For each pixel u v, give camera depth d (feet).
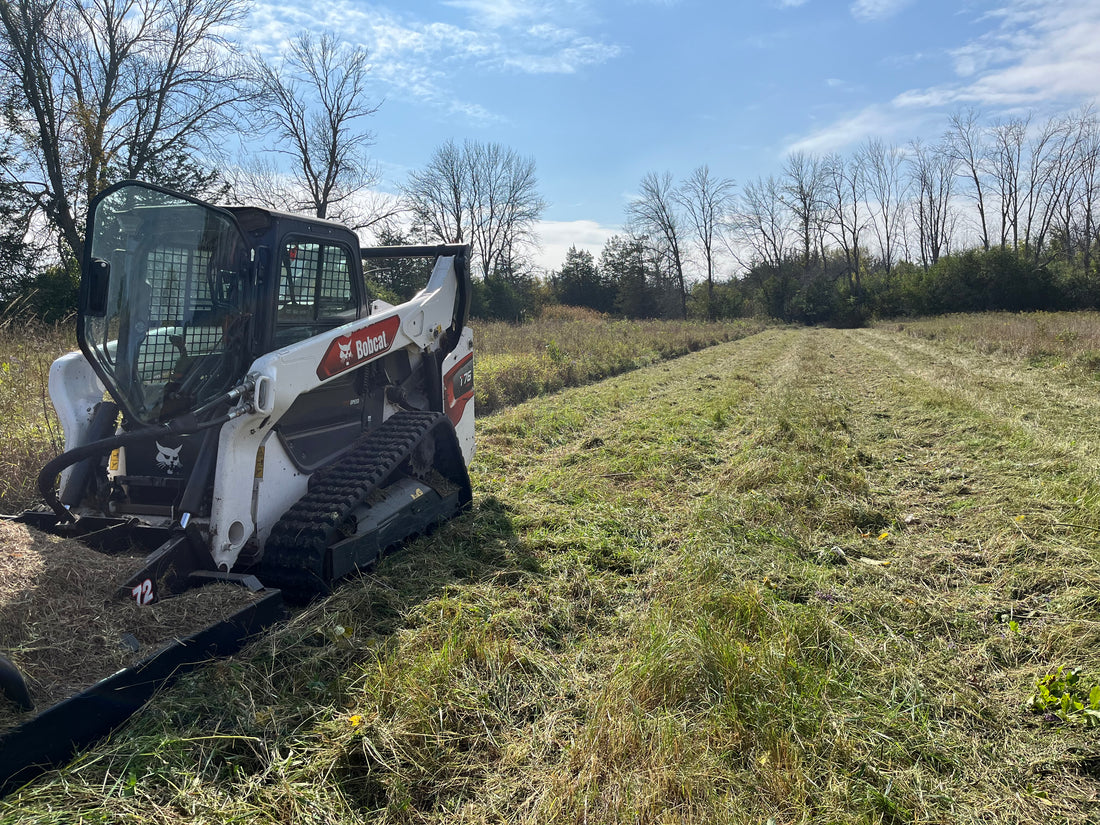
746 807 7.91
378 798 8.24
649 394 41.60
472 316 134.00
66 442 12.34
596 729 9.00
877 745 8.98
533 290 192.13
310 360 12.85
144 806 7.63
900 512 18.44
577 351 58.18
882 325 141.79
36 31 67.00
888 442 26.61
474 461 24.14
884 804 7.98
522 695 10.24
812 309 173.06
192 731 8.73
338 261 14.76
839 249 225.56
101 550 11.57
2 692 7.71
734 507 18.43
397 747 8.77
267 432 12.39
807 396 37.99
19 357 25.16
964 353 60.54
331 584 12.63
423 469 16.58
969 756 8.89
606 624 12.59
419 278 43.80
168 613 10.08
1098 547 14.74
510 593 13.42
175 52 74.54
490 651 10.82
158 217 11.09
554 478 21.95
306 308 13.79
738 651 10.52
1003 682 10.55
